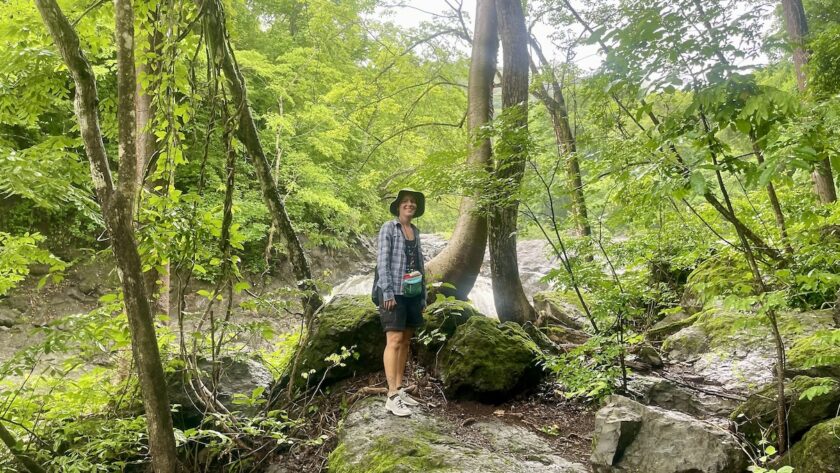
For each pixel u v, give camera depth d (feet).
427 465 10.03
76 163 12.05
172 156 12.25
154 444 9.84
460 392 14.08
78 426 11.75
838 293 12.40
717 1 7.72
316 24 33.71
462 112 34.22
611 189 13.67
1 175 10.65
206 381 14.70
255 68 39.19
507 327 16.02
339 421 13.28
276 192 17.10
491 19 21.62
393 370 12.98
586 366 13.75
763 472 7.82
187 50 12.26
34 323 32.45
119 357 15.25
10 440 11.07
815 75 15.25
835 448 7.79
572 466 10.57
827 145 7.09
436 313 16.44
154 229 11.56
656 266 22.06
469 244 20.21
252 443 13.48
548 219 15.33
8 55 11.91
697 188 7.17
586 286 14.14
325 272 18.06
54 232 36.81
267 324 13.44
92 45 14.60
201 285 36.19
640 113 8.56
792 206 15.99
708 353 15.66
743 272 14.38
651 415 10.14
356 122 34.37
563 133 27.50
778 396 9.02
